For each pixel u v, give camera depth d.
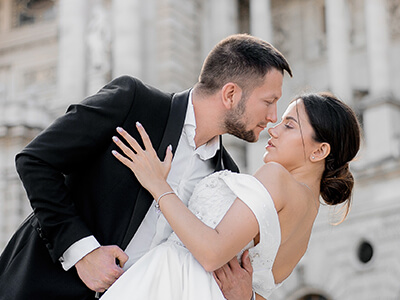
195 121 4.87
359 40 32.72
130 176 4.63
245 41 4.87
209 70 4.89
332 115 4.73
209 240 4.23
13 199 26.69
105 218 4.61
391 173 24.28
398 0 32.09
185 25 31.59
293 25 34.88
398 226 23.88
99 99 4.62
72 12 32.28
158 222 4.75
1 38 39.97
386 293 23.69
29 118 27.81
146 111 4.76
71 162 4.53
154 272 4.42
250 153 28.47
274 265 4.68
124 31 30.19
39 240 4.68
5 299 4.61
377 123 26.69
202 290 4.32
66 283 4.61
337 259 24.88
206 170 5.01
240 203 4.36
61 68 31.83
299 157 4.74
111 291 4.35
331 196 4.87
